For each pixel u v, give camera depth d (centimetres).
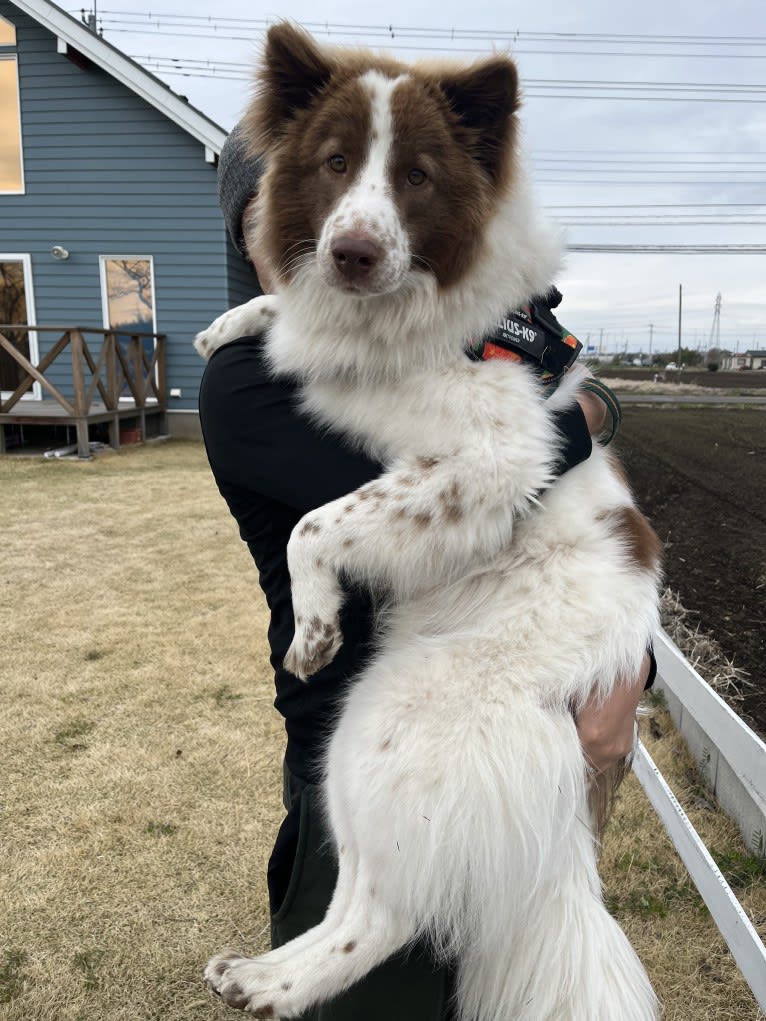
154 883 308
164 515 830
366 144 183
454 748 160
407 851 157
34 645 508
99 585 618
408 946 162
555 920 160
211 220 1338
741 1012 253
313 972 159
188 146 1314
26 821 340
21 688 452
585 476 190
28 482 984
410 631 182
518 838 156
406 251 176
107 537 748
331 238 174
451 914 159
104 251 1362
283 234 193
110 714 425
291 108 196
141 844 329
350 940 162
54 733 406
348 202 177
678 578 500
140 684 459
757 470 751
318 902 176
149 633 528
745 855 312
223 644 512
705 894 273
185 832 336
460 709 163
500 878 157
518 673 166
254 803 354
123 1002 259
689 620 449
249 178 213
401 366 179
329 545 165
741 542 555
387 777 160
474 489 167
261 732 410
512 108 188
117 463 1118
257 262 212
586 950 157
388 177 181
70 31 1252
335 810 169
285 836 181
